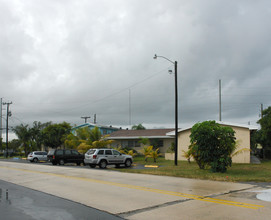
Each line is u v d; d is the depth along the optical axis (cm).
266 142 3528
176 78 2353
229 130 1723
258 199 885
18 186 1259
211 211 738
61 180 1418
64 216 720
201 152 1759
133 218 691
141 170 1914
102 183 1286
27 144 4897
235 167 2038
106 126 5009
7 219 696
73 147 3628
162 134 3859
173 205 814
